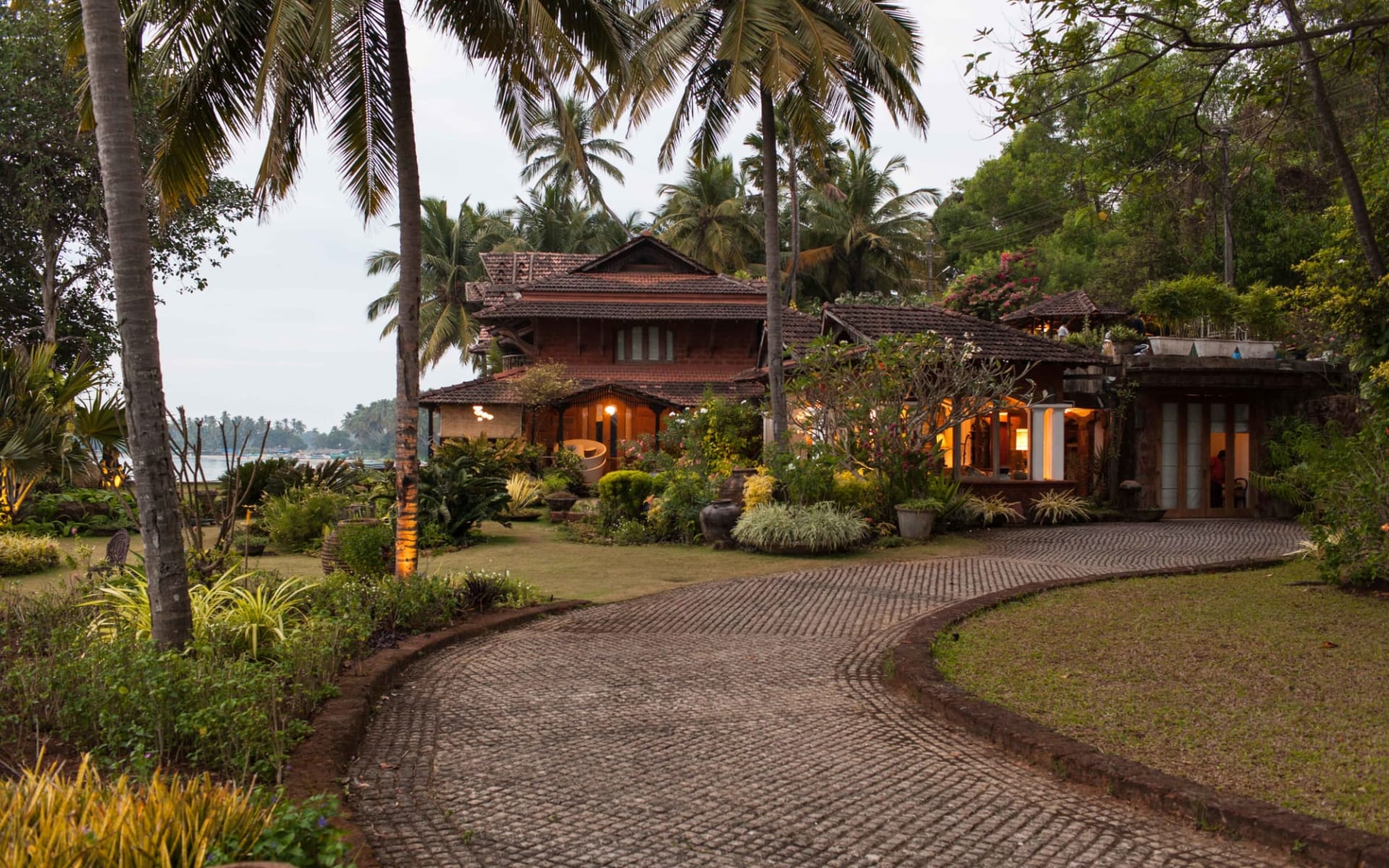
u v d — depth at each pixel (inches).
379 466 984.9
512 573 493.7
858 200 2030.0
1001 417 729.0
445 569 492.4
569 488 974.4
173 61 352.2
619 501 686.5
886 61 705.6
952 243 2100.1
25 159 962.7
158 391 240.1
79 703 192.2
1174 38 362.9
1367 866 143.6
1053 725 219.3
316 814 131.2
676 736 223.9
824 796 184.2
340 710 227.3
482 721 235.8
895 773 196.7
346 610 315.6
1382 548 372.5
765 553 563.8
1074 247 1654.8
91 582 344.8
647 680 278.8
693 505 636.1
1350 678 254.2
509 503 776.9
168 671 201.3
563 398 1088.2
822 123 757.3
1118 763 187.9
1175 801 170.9
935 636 312.2
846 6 685.3
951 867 152.3
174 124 373.7
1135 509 718.5
